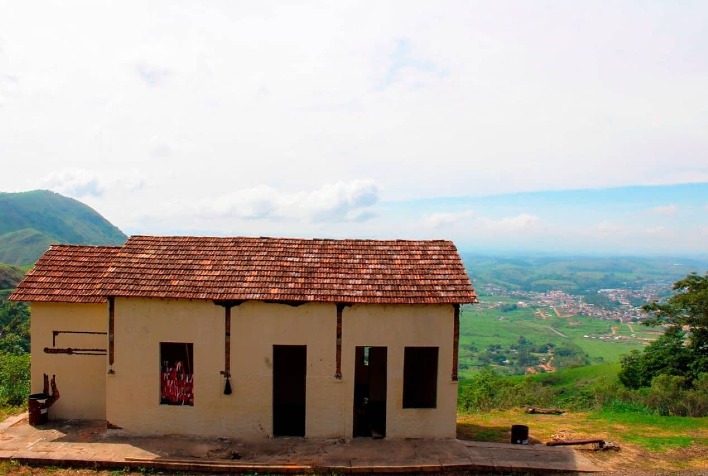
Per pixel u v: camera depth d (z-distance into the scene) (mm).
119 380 13805
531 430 15977
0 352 28922
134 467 12125
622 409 19578
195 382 13805
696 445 14359
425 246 16109
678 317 30984
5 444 13117
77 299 14531
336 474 11961
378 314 13836
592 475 12242
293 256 15336
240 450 13039
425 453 13047
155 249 15406
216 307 13766
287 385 17031
